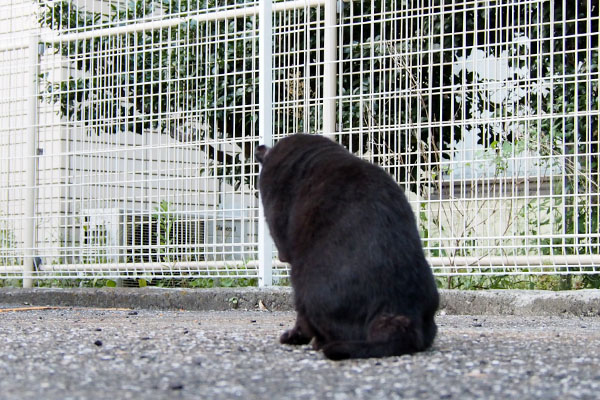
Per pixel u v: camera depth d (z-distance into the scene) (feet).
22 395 6.98
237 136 20.52
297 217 10.07
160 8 21.91
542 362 8.96
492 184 18.30
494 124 17.78
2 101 22.74
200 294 19.74
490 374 8.14
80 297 21.08
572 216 17.71
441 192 17.83
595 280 18.99
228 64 20.16
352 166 10.15
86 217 21.02
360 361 8.98
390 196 9.79
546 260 17.31
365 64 19.79
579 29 19.85
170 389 7.30
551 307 17.19
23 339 11.41
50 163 22.65
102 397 6.91
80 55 21.36
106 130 20.86
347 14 19.86
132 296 20.44
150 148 20.04
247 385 7.54
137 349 10.19
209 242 19.97
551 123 17.06
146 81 20.59
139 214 20.04
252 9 19.45
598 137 17.01
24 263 22.02
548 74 19.30
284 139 11.37
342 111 19.01
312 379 7.88
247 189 20.45
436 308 9.93
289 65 19.20
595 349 10.18
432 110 19.15
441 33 17.80
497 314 17.66
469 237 17.66
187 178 19.89
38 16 23.04
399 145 18.26
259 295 19.10
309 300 9.57
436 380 7.79
